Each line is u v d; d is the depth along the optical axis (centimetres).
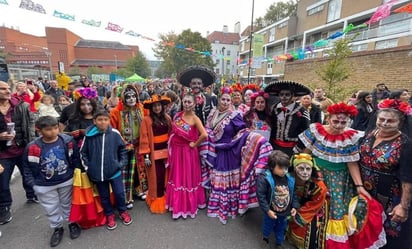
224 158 295
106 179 262
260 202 233
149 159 310
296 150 277
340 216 221
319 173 228
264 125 318
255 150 279
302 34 2533
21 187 387
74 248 241
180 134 293
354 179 220
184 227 279
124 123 318
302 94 310
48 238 257
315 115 386
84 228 275
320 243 224
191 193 297
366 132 235
